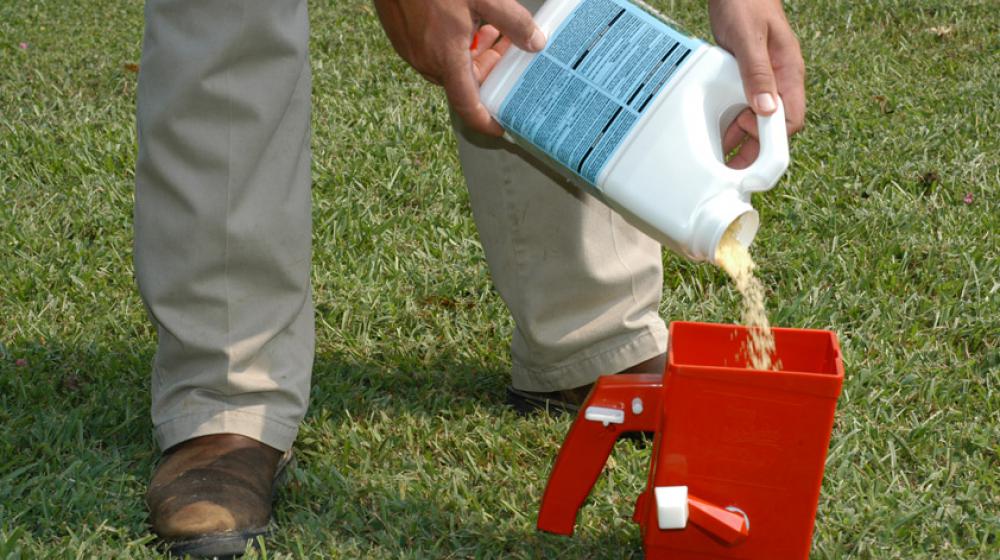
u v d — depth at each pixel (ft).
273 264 6.20
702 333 5.42
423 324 8.71
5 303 8.75
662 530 5.23
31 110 13.11
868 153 11.66
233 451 6.22
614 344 7.32
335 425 7.24
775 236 9.91
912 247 9.68
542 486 6.59
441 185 11.10
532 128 5.37
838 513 6.23
